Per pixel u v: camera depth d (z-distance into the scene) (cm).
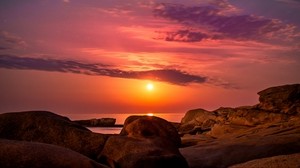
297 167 992
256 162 1141
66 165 851
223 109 4297
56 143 1294
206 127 4028
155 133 1689
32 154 838
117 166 1224
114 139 1317
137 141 1310
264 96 3062
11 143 856
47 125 1329
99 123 6781
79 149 1297
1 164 796
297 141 1694
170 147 1343
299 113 2750
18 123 1314
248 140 1827
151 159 1184
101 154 1284
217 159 1580
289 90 2942
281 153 1550
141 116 1875
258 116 2923
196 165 1543
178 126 4841
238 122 3027
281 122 2633
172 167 1203
